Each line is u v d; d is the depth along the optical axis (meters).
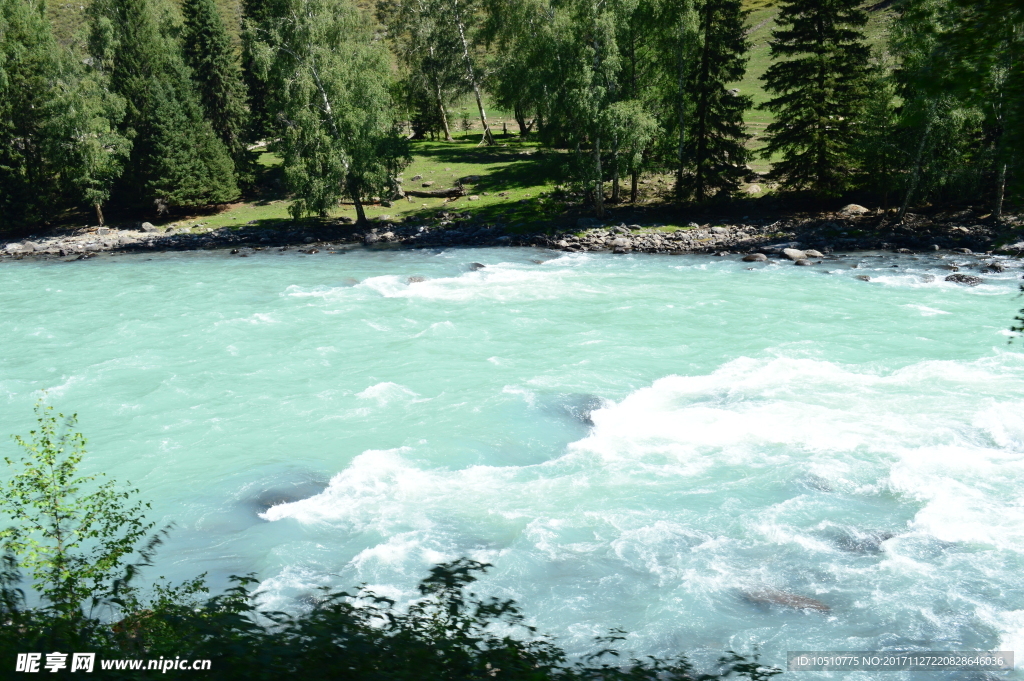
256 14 67.88
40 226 64.94
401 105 80.00
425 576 14.33
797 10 48.19
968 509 15.79
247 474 18.95
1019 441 18.62
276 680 7.54
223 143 66.69
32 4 68.38
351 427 21.47
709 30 50.59
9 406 23.61
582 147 56.03
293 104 53.97
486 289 36.69
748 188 56.59
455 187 61.75
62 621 8.73
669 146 52.94
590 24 49.62
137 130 63.38
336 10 53.59
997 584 13.34
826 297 32.66
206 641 8.31
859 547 14.84
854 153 47.06
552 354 26.78
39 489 10.90
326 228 57.75
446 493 17.80
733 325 29.20
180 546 15.91
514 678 8.80
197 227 61.22
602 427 20.98
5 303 36.72
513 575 14.29
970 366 23.73
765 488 17.27
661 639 12.30
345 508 17.25
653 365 25.38
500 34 64.44
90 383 25.36
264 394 24.08
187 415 22.61
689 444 19.62
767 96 76.75
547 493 17.61
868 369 24.09
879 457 18.20
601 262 43.47
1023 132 8.44
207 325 31.39
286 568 14.79
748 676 11.12
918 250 41.97
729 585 13.77
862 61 48.09
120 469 19.38
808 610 12.95
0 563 10.25
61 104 58.62
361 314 32.50
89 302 36.41
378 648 8.85
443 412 22.22
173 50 65.56
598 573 14.32
